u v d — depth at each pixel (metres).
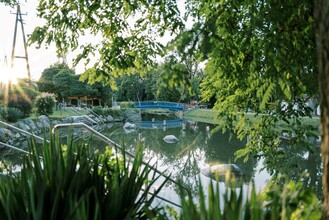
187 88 2.27
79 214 1.75
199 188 1.44
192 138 25.22
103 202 2.19
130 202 2.28
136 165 2.38
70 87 52.78
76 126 3.39
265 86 3.22
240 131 5.58
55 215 1.92
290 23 2.89
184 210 1.47
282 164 5.33
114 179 2.16
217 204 1.38
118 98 74.00
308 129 5.09
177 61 2.10
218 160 14.54
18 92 26.34
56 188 2.04
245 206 1.46
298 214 1.52
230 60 3.46
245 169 12.02
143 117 56.06
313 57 3.38
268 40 2.98
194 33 2.08
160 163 12.93
